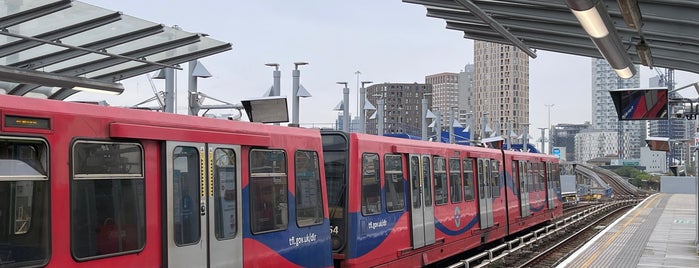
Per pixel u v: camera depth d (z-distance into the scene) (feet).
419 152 47.44
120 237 21.09
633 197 209.26
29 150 18.56
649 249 65.87
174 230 23.11
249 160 27.78
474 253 68.39
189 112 51.57
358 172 38.65
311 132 33.53
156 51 41.22
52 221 18.90
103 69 43.75
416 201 46.14
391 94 256.52
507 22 42.60
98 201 20.43
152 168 22.65
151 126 22.49
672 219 105.81
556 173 97.71
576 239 86.74
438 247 49.57
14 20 32.40
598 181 285.64
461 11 42.88
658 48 44.96
